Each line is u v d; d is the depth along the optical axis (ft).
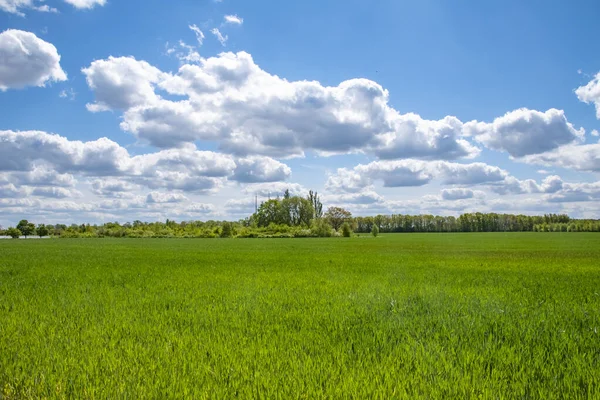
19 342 20.65
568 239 264.11
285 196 457.68
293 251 130.82
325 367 16.84
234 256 103.55
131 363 17.16
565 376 15.58
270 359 17.90
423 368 16.60
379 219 611.88
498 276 55.83
